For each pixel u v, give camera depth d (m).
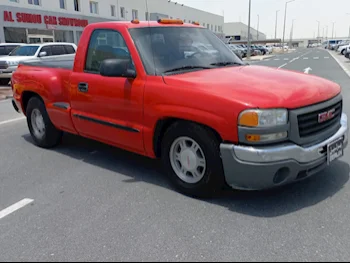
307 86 3.53
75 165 4.85
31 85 5.50
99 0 32.59
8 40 24.17
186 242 2.89
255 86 3.38
